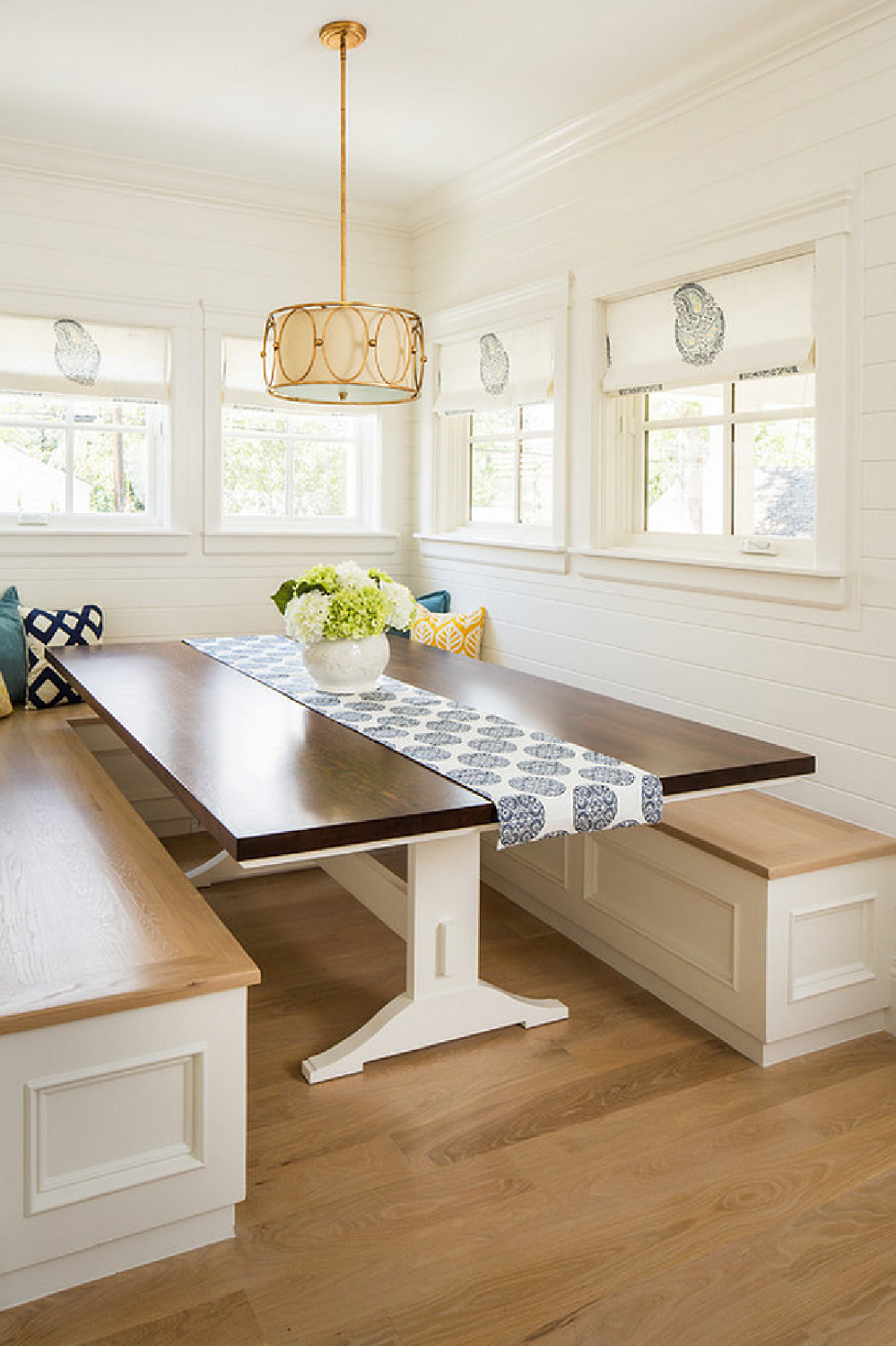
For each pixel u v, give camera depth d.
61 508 4.58
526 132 3.94
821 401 2.93
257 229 4.69
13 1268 1.73
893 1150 2.19
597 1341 1.67
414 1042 2.57
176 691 3.16
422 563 5.23
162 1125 1.84
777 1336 1.68
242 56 3.32
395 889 2.69
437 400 4.97
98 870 2.36
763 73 3.09
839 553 2.89
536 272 4.18
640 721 2.81
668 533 3.75
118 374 4.49
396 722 2.74
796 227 2.97
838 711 2.95
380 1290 1.78
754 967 2.52
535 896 3.47
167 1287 1.79
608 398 3.91
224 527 4.95
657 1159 2.15
